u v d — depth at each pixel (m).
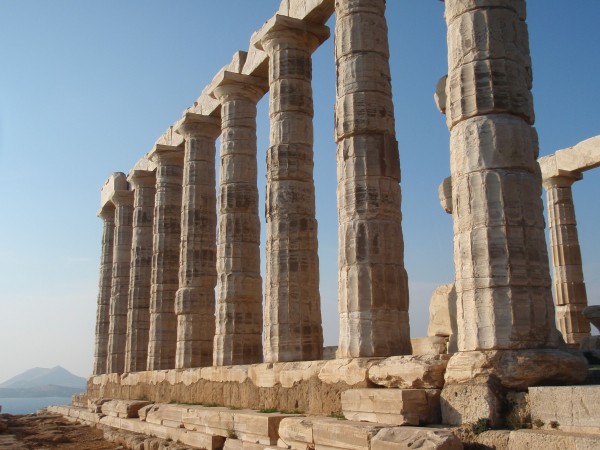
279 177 17.55
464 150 10.80
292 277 16.86
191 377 20.89
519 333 9.91
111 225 37.03
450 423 9.98
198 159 24.70
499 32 11.01
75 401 35.06
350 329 13.23
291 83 18.16
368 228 13.58
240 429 14.42
